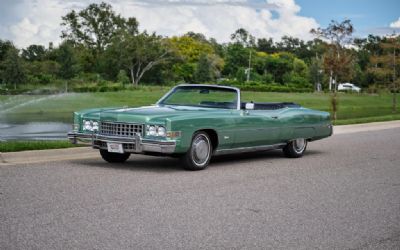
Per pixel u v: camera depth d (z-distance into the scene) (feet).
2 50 195.42
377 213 22.21
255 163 34.99
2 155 32.42
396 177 31.07
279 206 22.77
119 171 29.50
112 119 29.81
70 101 125.29
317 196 25.12
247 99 151.84
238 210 21.74
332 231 19.29
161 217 20.12
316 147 45.85
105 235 17.61
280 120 35.70
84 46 295.89
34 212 20.04
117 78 244.63
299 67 318.65
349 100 180.24
